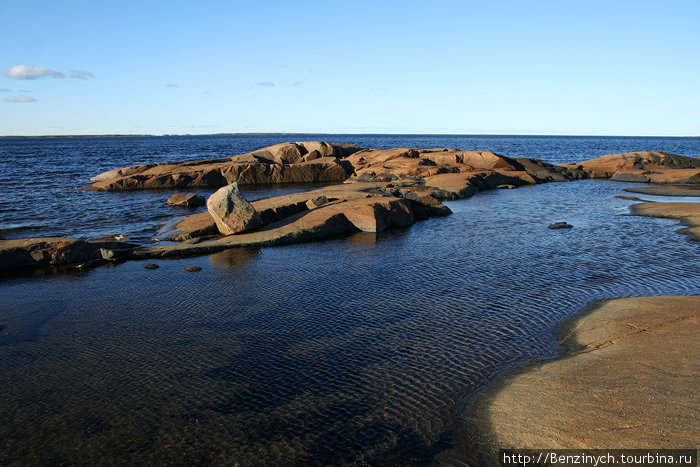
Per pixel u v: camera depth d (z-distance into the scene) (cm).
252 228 2397
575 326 1252
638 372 944
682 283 1578
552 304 1420
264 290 1593
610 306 1372
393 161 5416
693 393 848
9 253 1878
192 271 1820
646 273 1706
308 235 2362
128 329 1296
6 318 1381
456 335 1219
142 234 2477
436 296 1509
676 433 744
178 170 5109
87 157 9369
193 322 1337
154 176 4775
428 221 2853
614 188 4534
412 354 1122
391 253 2067
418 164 5225
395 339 1203
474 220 2866
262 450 796
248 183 5116
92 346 1195
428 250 2114
